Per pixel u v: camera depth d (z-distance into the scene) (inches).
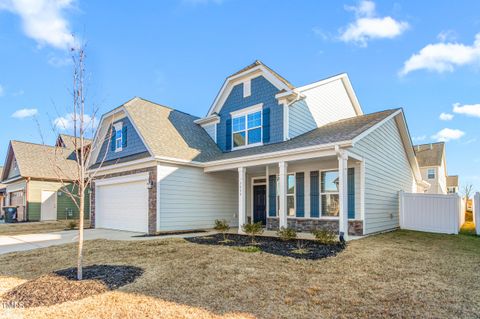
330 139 389.1
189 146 548.1
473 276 219.6
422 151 1454.2
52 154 904.3
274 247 319.3
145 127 523.8
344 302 170.6
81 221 213.8
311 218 457.4
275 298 176.4
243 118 576.1
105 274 218.4
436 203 496.1
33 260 282.2
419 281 206.2
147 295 180.9
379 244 339.9
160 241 366.6
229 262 253.1
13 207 831.1
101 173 602.5
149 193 480.7
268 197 521.7
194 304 167.8
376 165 460.8
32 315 155.3
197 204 524.4
